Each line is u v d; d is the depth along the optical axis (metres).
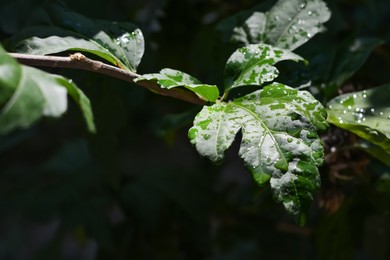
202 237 1.16
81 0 0.91
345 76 0.79
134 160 1.62
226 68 0.69
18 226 2.23
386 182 0.78
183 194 1.16
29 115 0.54
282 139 0.63
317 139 0.63
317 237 0.88
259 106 0.65
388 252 0.98
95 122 0.85
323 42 0.98
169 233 1.15
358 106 0.71
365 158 0.78
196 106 0.80
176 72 0.68
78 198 1.14
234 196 1.40
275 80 0.76
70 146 1.24
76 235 1.27
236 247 1.59
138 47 0.71
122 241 1.15
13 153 1.93
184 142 1.93
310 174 0.62
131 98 0.85
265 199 0.86
